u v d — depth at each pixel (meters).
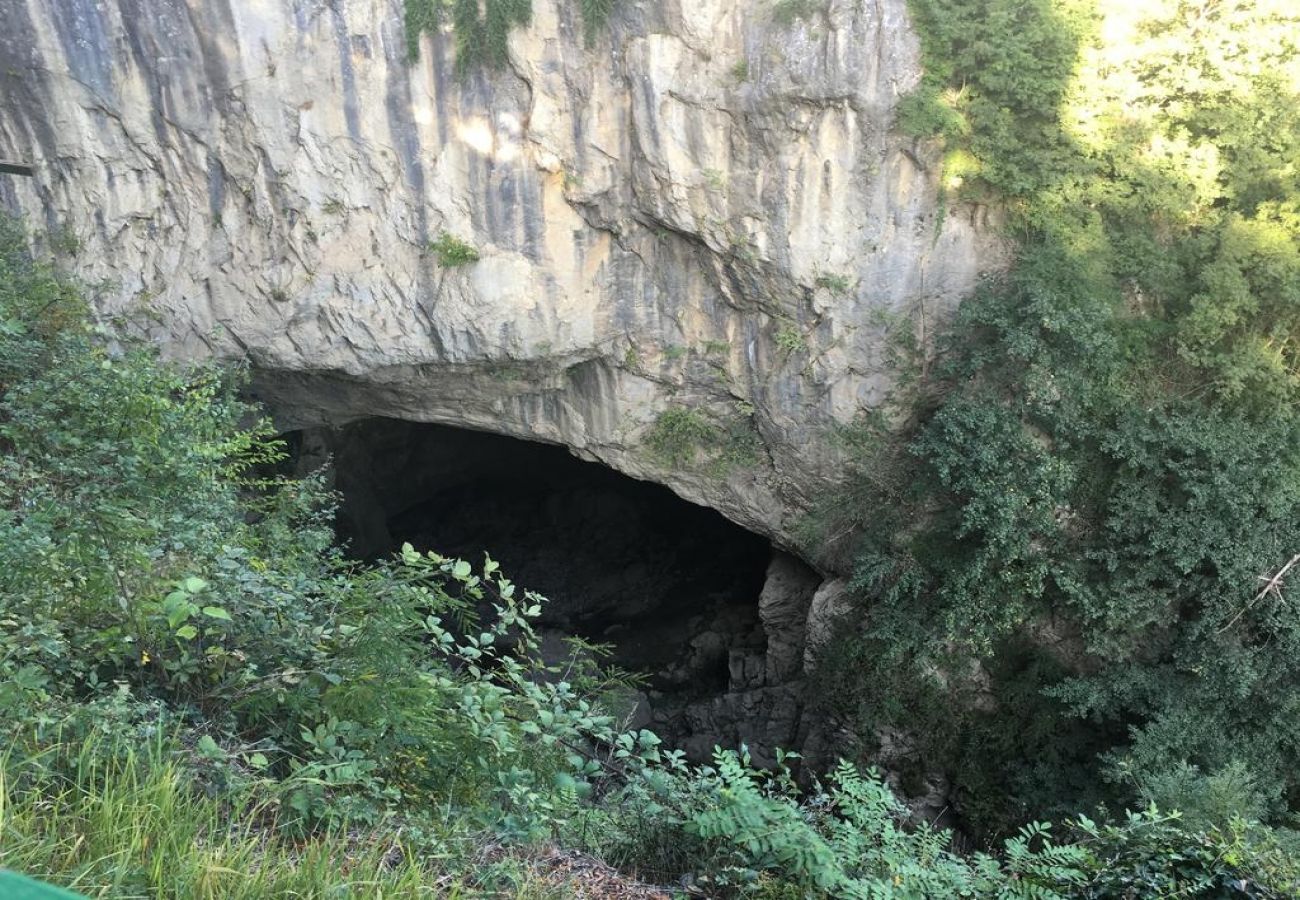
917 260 15.49
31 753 4.07
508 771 5.33
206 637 5.51
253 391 19.06
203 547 6.47
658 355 17.66
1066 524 15.05
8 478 7.21
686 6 14.80
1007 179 14.48
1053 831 14.16
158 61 15.45
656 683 22.50
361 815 4.61
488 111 15.78
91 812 3.82
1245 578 13.35
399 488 28.19
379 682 5.20
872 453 16.59
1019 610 14.95
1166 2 13.56
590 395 18.39
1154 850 6.35
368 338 17.20
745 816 5.27
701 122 15.27
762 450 18.05
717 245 16.08
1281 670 13.32
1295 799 13.73
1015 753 15.34
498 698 5.63
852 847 5.69
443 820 4.90
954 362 15.13
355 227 16.53
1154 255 14.20
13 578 5.16
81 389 8.52
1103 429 14.57
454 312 16.83
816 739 17.56
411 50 15.38
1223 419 14.27
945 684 15.88
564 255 16.67
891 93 14.50
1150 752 13.21
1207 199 14.02
